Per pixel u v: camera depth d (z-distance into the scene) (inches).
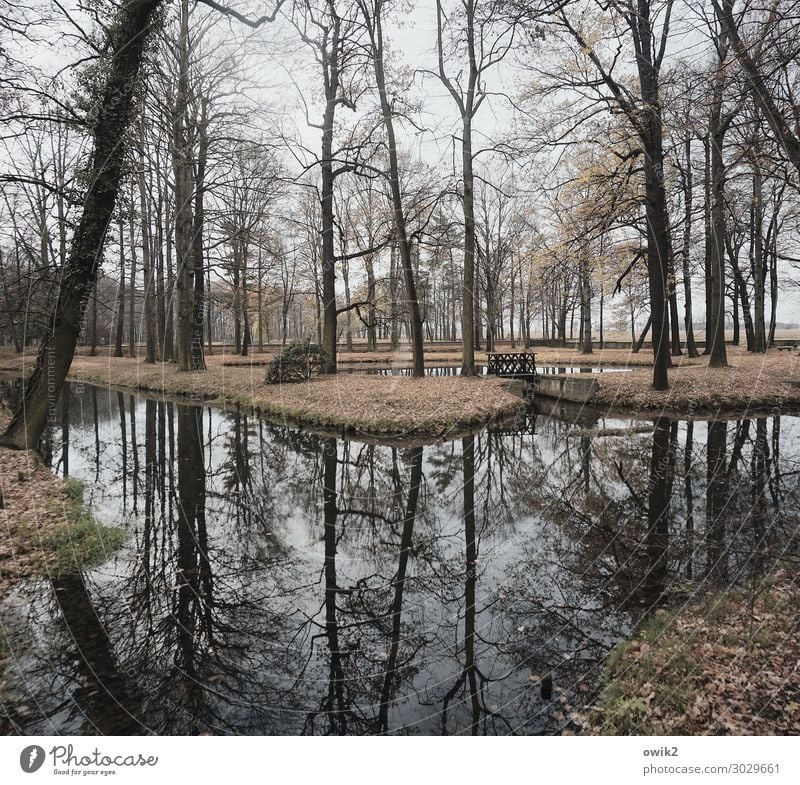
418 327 695.7
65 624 165.2
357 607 182.4
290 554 229.9
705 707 112.0
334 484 331.3
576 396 598.5
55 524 228.8
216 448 427.5
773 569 175.0
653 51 477.1
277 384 652.7
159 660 149.4
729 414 497.0
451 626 167.9
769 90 245.4
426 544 238.2
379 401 507.8
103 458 397.7
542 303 1289.4
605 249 596.7
